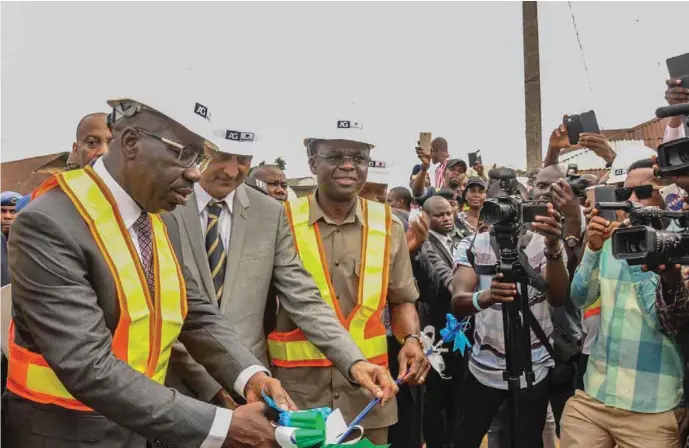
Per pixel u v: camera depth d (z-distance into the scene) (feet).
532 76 35.58
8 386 6.93
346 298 10.93
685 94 11.63
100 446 6.69
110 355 6.27
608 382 10.91
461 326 12.26
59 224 6.33
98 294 6.58
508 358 11.49
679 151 7.75
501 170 13.85
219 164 10.16
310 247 10.85
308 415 6.27
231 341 7.85
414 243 14.84
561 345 13.12
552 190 13.21
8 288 8.25
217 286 10.12
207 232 10.29
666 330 10.21
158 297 6.99
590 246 11.32
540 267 13.05
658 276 10.07
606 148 16.08
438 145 26.96
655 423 10.55
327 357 9.62
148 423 6.16
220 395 8.80
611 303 10.97
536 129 35.60
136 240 7.01
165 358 7.18
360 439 6.88
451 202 20.61
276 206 10.75
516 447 11.35
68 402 6.58
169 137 6.62
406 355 10.62
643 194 11.23
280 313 10.82
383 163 15.44
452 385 15.71
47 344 6.15
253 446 6.39
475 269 12.33
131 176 6.70
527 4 35.24
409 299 11.37
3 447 6.93
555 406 14.15
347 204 11.03
